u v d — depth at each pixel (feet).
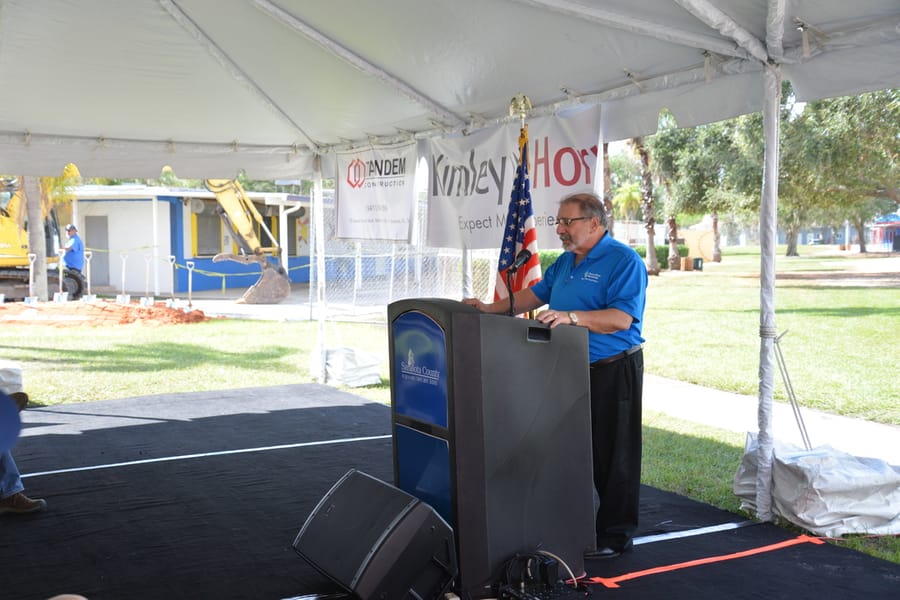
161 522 14.32
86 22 16.06
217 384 29.19
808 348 40.42
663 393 29.30
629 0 12.54
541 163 18.24
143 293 72.38
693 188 83.05
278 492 16.16
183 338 41.86
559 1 13.01
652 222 101.65
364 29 16.21
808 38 12.62
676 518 14.85
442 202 21.66
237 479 17.07
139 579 11.83
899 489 14.12
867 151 61.67
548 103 17.99
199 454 19.17
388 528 9.35
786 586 11.61
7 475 14.48
